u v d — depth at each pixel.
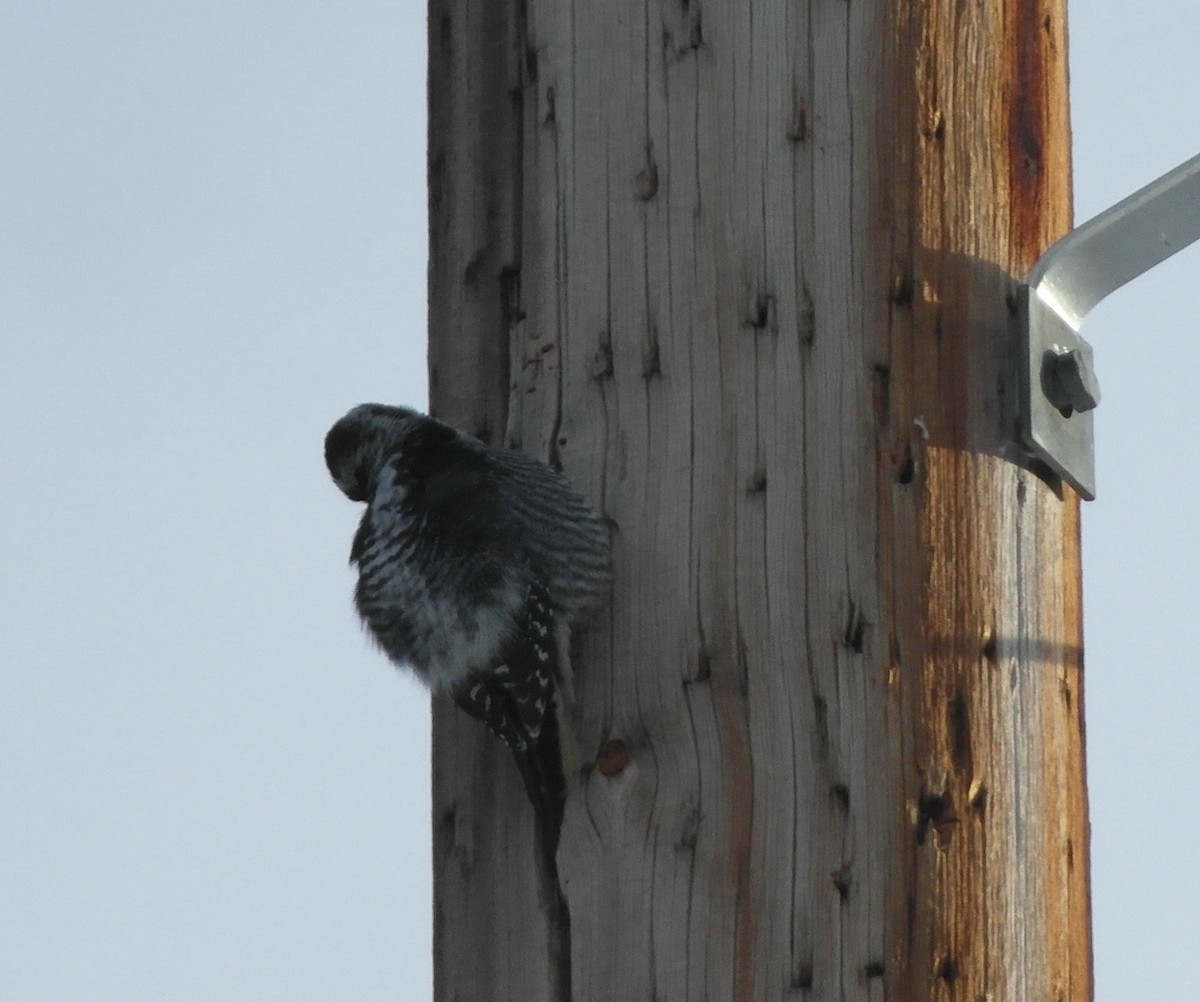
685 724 9.82
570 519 10.22
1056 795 10.06
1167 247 10.70
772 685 9.74
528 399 10.68
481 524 10.74
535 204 10.84
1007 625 10.01
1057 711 10.16
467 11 11.29
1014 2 10.77
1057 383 10.40
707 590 9.97
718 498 10.06
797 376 10.08
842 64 10.37
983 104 10.55
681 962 9.53
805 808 9.55
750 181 10.35
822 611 9.79
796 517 9.91
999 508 10.12
